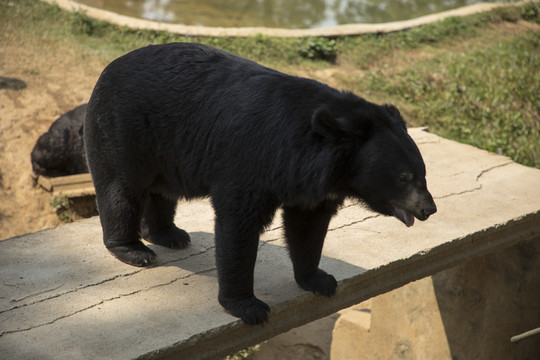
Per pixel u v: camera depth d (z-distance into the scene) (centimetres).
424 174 399
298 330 1049
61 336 405
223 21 1602
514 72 1314
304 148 394
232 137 408
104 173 478
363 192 406
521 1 1728
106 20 1425
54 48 1298
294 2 1828
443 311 771
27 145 1070
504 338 749
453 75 1320
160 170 466
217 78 430
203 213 604
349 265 506
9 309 432
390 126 401
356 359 894
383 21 1698
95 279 476
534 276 746
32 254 511
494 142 1076
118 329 414
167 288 468
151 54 458
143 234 539
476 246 593
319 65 1368
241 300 428
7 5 1408
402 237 562
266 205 406
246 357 980
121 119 454
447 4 1877
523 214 620
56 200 1001
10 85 1162
